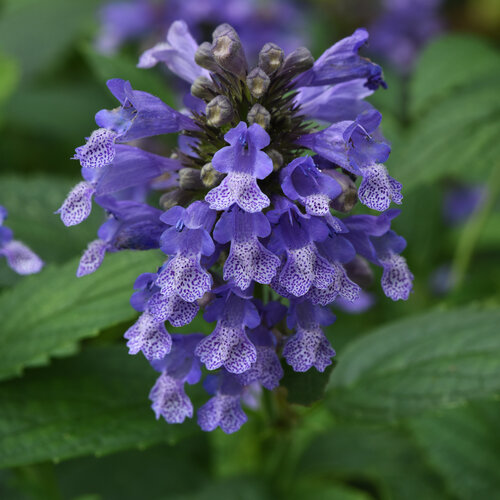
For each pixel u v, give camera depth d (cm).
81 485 71
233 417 56
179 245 54
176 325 54
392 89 93
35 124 104
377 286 82
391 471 70
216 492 67
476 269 93
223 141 57
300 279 54
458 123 69
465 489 67
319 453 71
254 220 54
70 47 116
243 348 55
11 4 123
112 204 57
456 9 145
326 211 53
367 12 126
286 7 110
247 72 56
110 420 60
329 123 58
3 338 61
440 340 62
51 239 66
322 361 55
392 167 71
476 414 68
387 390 62
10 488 69
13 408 60
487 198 80
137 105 55
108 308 61
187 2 97
